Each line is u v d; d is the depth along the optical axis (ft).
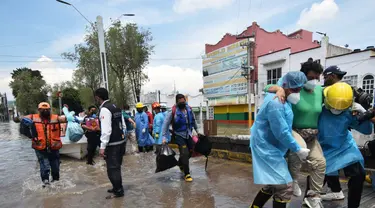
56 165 16.93
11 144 45.24
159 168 15.74
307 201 9.87
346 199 11.18
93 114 24.23
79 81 88.58
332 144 9.76
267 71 81.10
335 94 8.86
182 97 16.10
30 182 17.79
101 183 16.53
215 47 101.76
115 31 74.23
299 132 9.43
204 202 11.98
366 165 13.50
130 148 32.37
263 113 8.45
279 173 8.13
